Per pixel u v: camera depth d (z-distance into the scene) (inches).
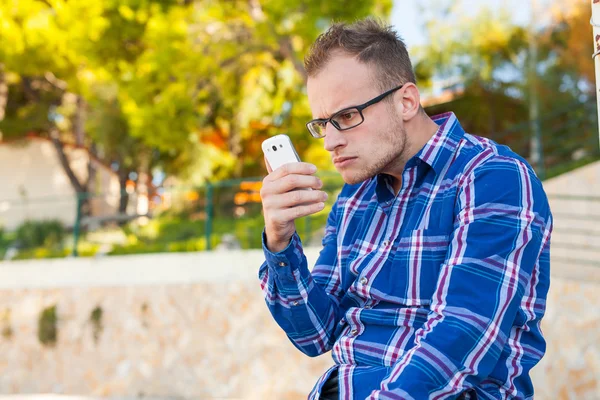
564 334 199.0
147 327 266.5
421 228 54.0
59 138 696.4
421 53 466.0
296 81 531.8
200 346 255.1
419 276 53.1
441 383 45.9
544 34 442.6
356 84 55.0
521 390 52.5
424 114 58.2
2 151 740.0
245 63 503.2
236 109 550.3
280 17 389.1
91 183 696.4
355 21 58.0
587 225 263.0
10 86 666.2
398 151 55.9
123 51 441.1
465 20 466.6
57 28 463.5
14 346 286.7
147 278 279.0
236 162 595.2
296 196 52.7
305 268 58.2
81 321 278.7
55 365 279.3
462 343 46.6
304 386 232.7
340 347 56.5
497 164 52.1
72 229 474.9
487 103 455.2
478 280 48.4
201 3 471.8
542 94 421.7
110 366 269.9
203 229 418.3
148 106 430.9
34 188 741.9
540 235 51.6
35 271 305.1
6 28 465.7
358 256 58.5
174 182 609.0
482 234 49.7
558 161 394.6
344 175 56.1
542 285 53.9
